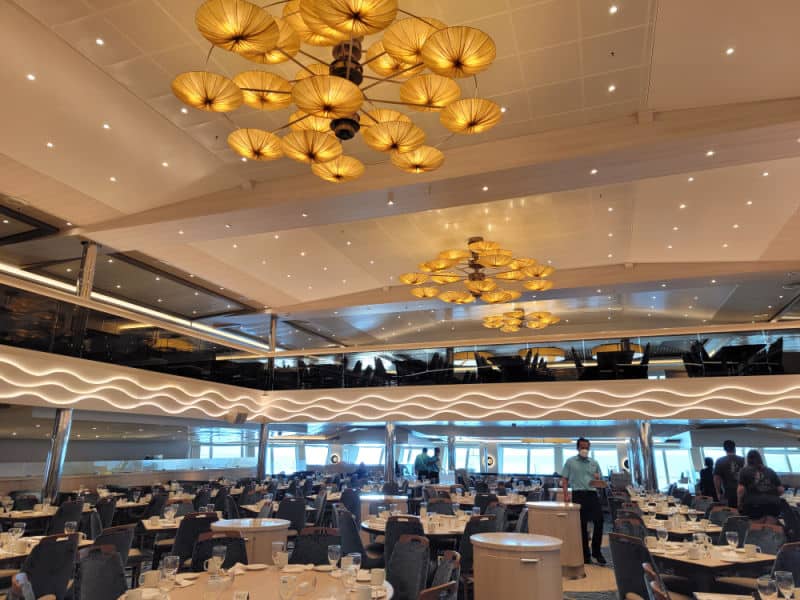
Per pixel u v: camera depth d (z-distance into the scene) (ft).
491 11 22.74
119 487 42.29
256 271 52.75
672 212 40.22
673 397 43.96
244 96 19.35
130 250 46.01
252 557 20.08
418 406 51.44
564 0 22.06
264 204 35.58
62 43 24.75
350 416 53.83
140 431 57.06
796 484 53.47
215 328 63.98
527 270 40.34
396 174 32.99
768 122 26.66
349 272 54.03
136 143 32.01
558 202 39.73
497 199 34.06
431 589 9.45
